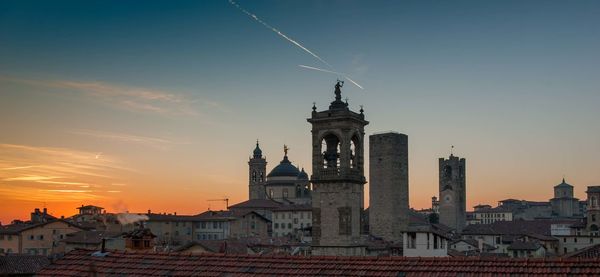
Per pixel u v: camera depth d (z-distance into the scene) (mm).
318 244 104812
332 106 105125
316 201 105750
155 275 46688
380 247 143125
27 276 106875
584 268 37781
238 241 155125
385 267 42031
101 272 49031
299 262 44812
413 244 102062
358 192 106312
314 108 106375
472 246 191250
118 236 153250
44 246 185875
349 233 103250
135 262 49719
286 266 44531
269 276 43500
